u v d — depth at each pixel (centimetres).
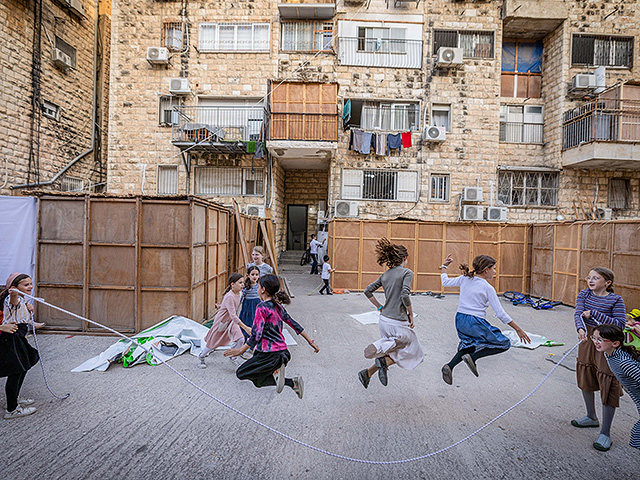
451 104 1617
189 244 653
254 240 1354
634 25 1608
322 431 349
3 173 1242
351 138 1582
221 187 1630
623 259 907
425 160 1619
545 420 379
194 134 1509
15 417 357
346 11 1608
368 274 1264
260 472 285
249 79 1591
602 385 325
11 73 1267
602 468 297
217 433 341
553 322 853
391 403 414
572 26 1605
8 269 648
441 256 1275
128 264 653
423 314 927
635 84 1463
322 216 1816
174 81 1537
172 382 456
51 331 648
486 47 1627
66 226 659
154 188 1588
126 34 1580
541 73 1741
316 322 809
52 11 1437
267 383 366
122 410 381
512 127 1722
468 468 295
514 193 1666
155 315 655
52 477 273
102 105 1750
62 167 1509
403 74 1614
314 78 1602
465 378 496
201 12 1586
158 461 296
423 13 1611
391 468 294
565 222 1099
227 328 509
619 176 1628
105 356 508
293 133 1475
